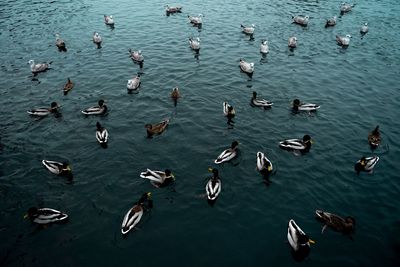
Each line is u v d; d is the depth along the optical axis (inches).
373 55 1828.2
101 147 1101.1
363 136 1189.1
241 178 985.5
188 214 876.0
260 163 1005.2
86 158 1056.2
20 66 1636.3
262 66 1673.2
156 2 2600.9
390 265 765.3
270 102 1320.1
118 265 756.0
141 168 1016.9
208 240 814.5
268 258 776.3
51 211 847.1
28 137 1147.3
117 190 943.0
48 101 1354.6
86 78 1531.7
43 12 2356.1
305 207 903.1
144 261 764.0
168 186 956.0
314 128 1220.5
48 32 2033.7
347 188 964.0
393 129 1236.5
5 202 904.9
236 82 1512.1
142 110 1294.3
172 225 846.5
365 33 2108.8
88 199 914.7
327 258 777.6
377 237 826.8
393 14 2427.4
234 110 1305.4
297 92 1453.0
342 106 1365.7
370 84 1539.1
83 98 1374.3
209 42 1926.7
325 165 1045.2
